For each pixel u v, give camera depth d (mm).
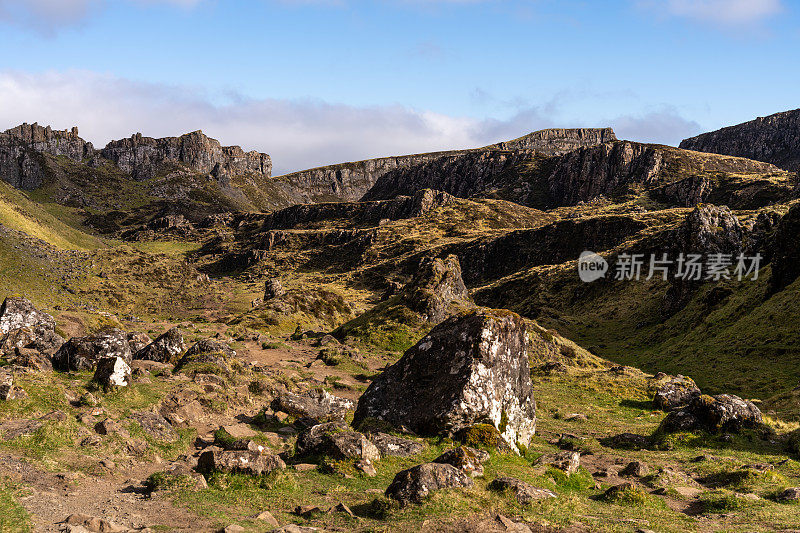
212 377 30250
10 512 10680
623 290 124062
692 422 30031
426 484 14109
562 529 12398
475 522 12242
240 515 12578
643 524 13523
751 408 30250
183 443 20156
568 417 37719
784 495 17344
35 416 18688
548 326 109438
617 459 25422
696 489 19641
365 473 16891
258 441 21531
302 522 12312
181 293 186000
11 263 145625
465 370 23000
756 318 72188
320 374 46344
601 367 65500
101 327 55094
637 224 188875
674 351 78438
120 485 14617
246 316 85875
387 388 24422
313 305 94062
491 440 21500
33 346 30812
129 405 22828
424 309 70750
